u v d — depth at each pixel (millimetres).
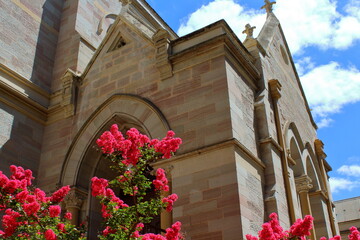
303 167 16703
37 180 15008
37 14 18516
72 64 17922
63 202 13750
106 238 8336
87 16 20125
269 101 14961
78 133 14695
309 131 20609
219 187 11055
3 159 14250
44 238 8188
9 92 15234
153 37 14453
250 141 12797
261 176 12602
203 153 11703
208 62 13109
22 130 15266
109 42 15875
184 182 11617
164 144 9023
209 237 10633
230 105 12086
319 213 17797
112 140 8891
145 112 13516
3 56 16000
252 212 11195
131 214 8438
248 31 16609
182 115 12734
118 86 14742
